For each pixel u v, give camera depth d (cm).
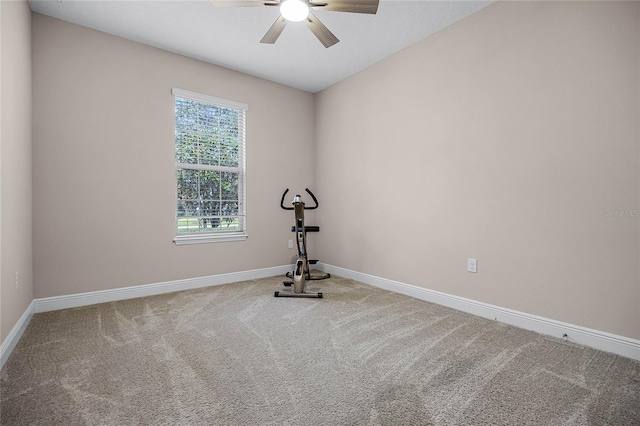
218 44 335
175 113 357
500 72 263
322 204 465
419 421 139
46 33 282
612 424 138
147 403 151
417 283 332
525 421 140
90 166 304
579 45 220
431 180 318
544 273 238
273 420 140
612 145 206
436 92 312
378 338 229
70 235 294
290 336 232
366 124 391
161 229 345
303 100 464
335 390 163
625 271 202
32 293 274
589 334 216
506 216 260
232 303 311
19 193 234
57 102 287
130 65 325
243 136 410
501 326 253
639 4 196
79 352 205
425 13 281
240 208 412
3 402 152
